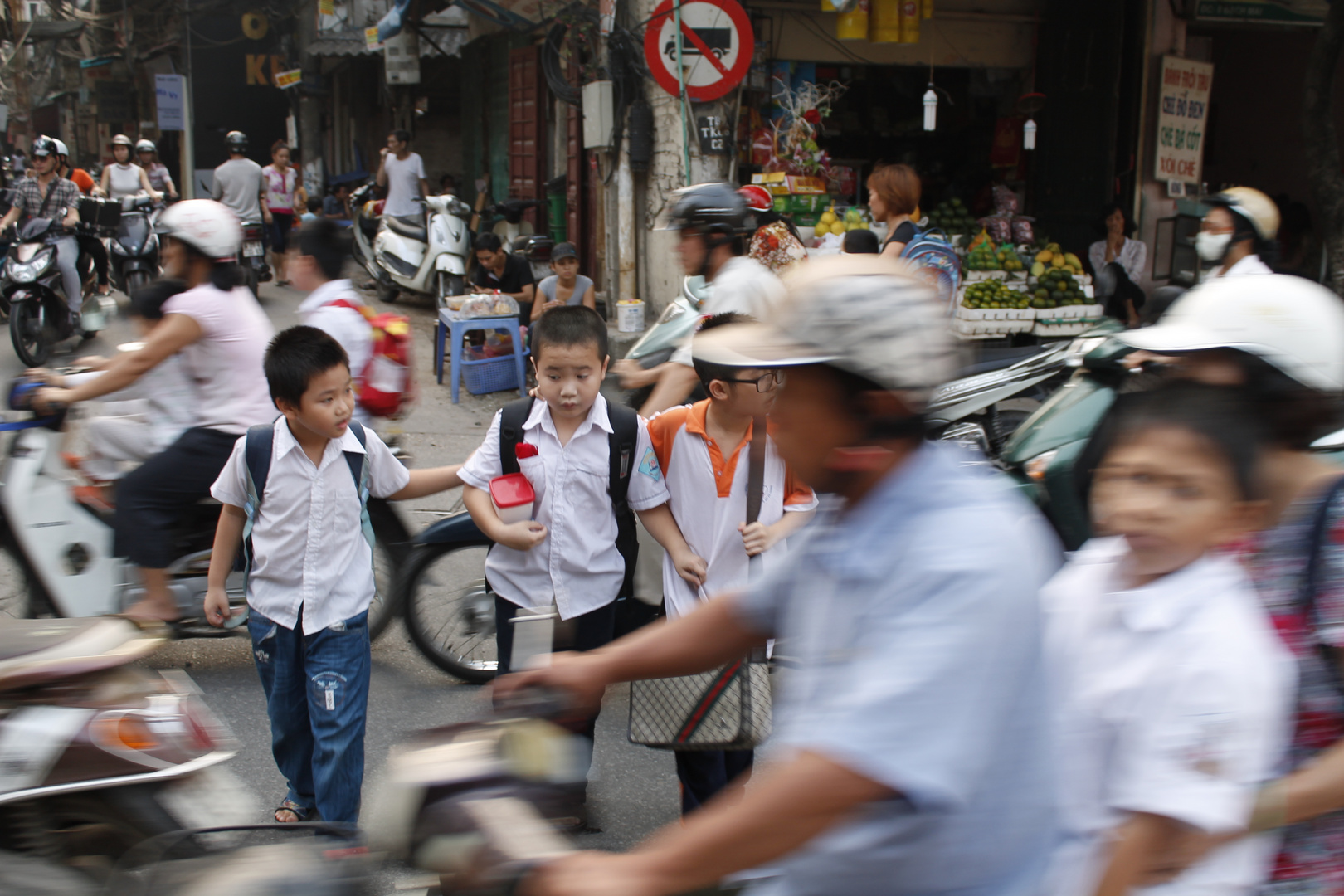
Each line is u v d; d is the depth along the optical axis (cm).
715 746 258
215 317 364
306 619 285
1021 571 120
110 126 2909
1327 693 156
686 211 379
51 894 217
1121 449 146
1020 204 1021
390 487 302
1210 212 459
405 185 1209
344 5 1648
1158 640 140
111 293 1162
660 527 288
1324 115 714
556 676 173
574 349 277
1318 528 160
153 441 388
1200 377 179
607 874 123
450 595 418
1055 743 126
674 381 370
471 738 154
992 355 535
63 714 221
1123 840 136
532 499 285
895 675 115
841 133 1015
